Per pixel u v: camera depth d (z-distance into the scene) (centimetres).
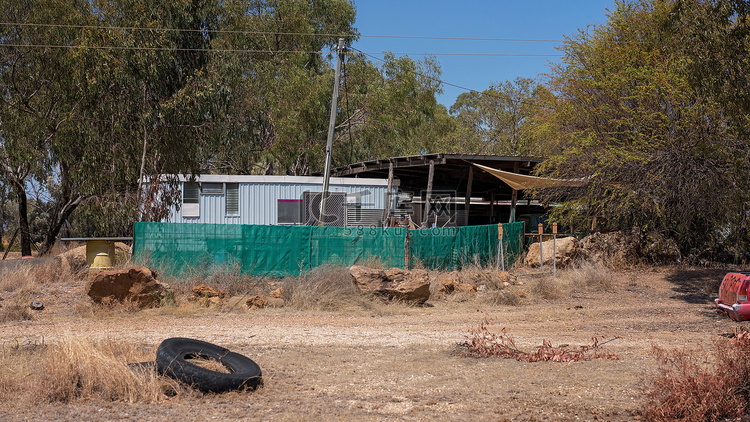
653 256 2058
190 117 1928
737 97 1205
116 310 1112
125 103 1802
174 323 1034
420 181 2861
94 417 513
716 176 1695
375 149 3562
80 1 2166
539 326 1077
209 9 2073
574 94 2189
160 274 1370
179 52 1989
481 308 1298
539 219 2825
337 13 3559
